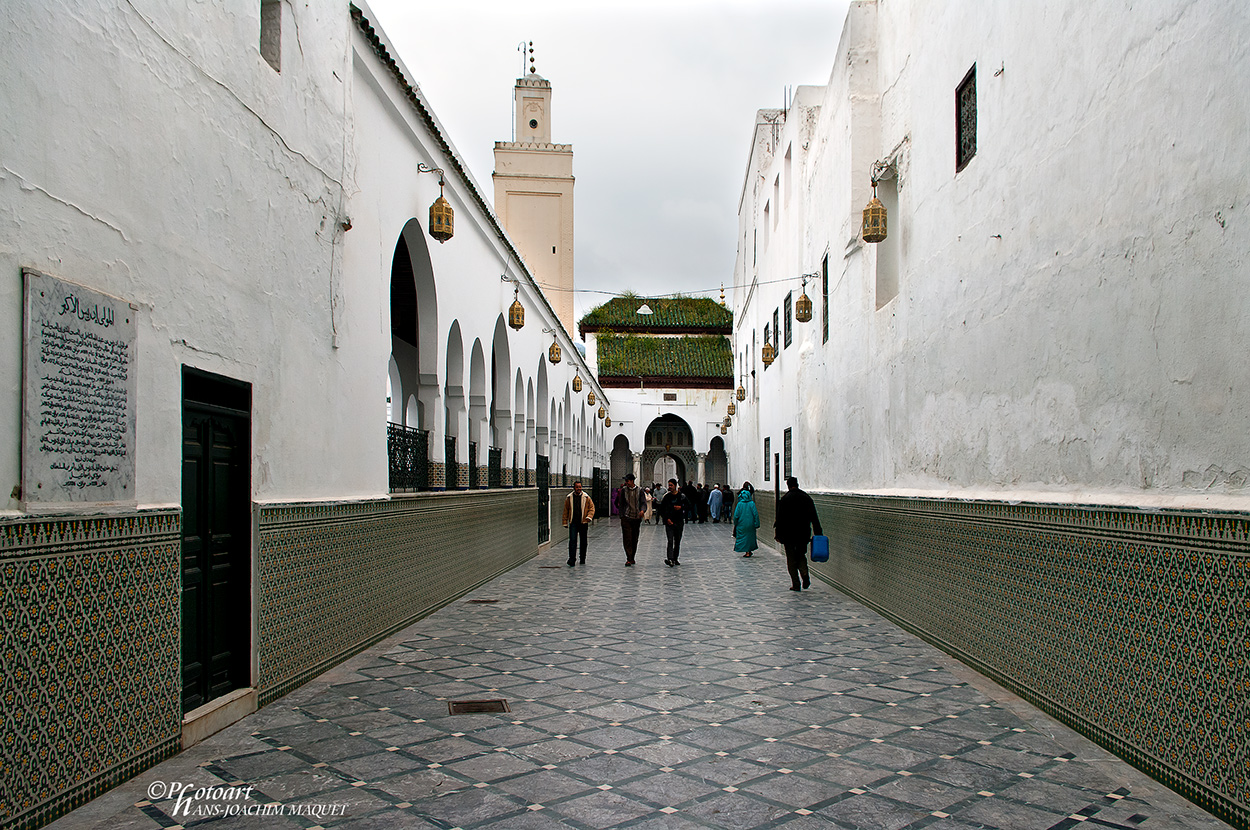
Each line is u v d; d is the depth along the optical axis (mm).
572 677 5754
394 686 5457
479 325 10984
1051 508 4777
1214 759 3338
